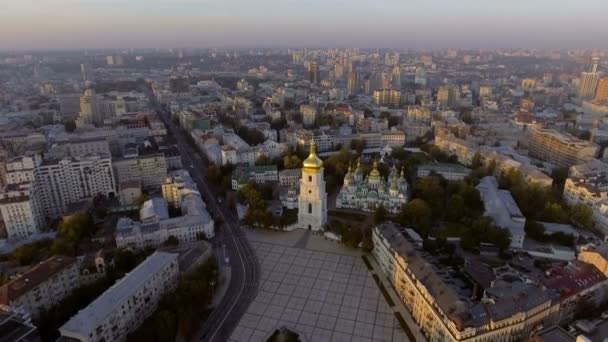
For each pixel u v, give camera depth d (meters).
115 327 180.88
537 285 194.38
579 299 197.00
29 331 167.12
